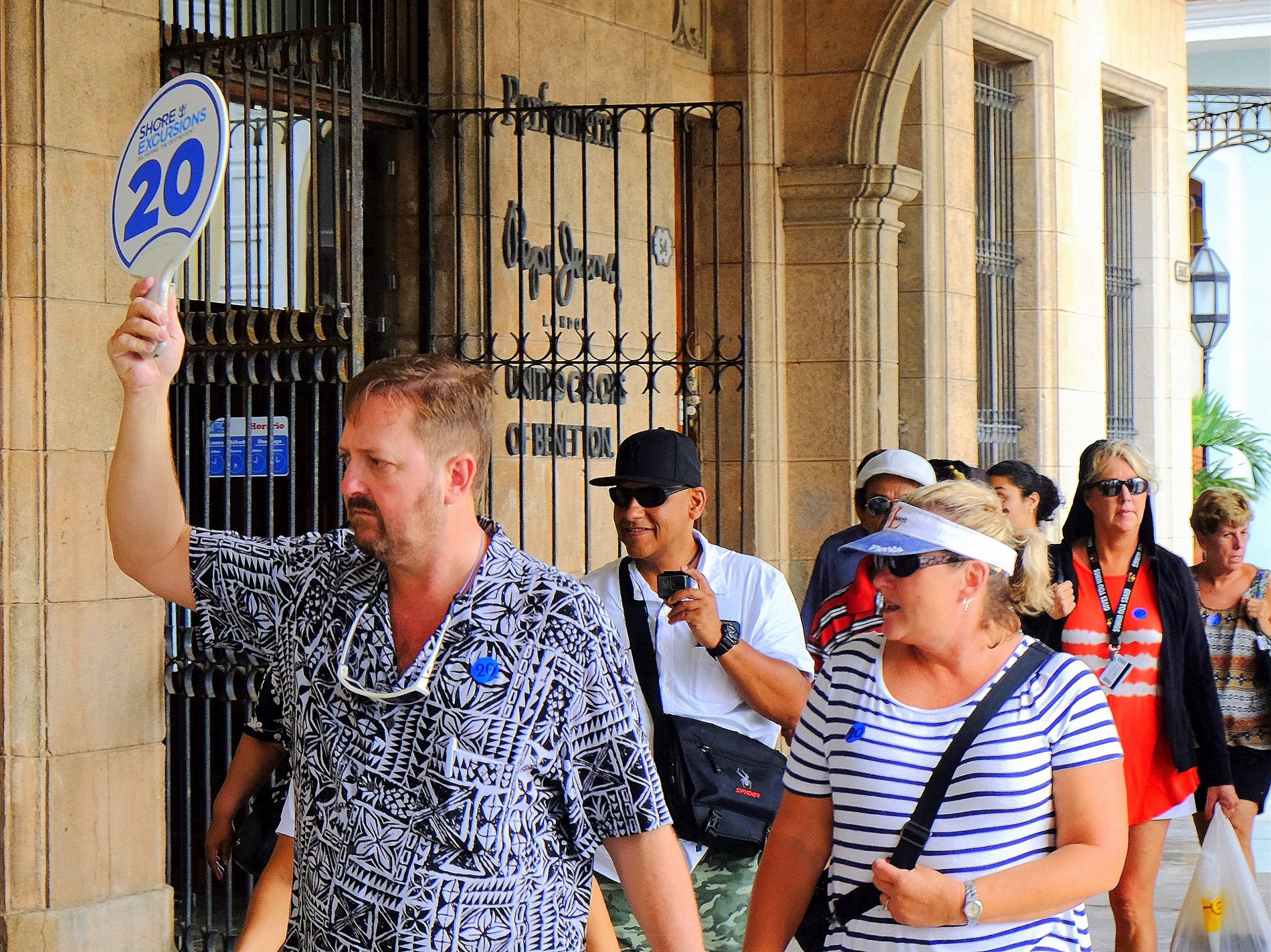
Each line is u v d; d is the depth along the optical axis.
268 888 3.04
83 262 5.16
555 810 2.32
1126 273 14.29
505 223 6.92
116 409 5.27
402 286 6.82
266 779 3.52
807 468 8.95
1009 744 2.78
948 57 10.49
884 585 2.85
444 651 2.25
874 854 2.82
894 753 2.83
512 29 7.01
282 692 2.38
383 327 6.82
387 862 2.22
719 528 7.10
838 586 5.60
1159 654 4.67
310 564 2.39
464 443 2.28
